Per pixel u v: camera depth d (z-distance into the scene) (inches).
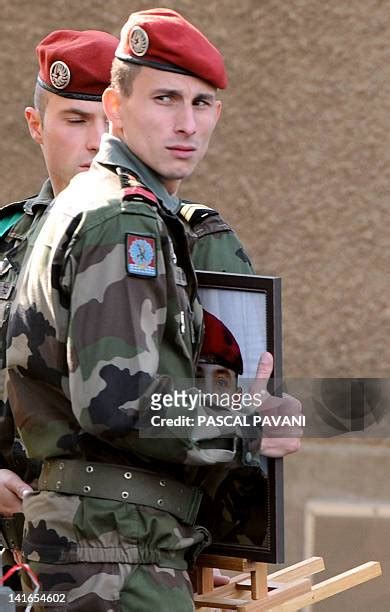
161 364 410.9
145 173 438.3
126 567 409.1
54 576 411.2
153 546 413.4
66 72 519.8
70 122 522.9
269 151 783.7
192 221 497.0
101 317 398.3
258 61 780.6
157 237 407.5
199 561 457.7
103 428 395.5
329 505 770.8
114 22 786.2
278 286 430.3
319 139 779.4
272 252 786.8
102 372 395.5
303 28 775.7
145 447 403.2
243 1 779.4
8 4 792.9
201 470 433.1
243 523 444.1
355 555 767.1
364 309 781.3
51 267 412.5
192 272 424.5
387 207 775.1
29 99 794.2
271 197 784.9
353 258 780.6
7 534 482.3
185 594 417.4
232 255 495.5
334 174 778.8
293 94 779.4
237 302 434.0
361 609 740.7
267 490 438.9
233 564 451.5
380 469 774.5
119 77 438.0
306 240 783.7
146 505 414.0
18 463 469.4
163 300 407.2
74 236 406.9
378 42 770.2
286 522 775.1
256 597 457.1
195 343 424.8
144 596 408.5
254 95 782.5
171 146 433.7
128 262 400.2
